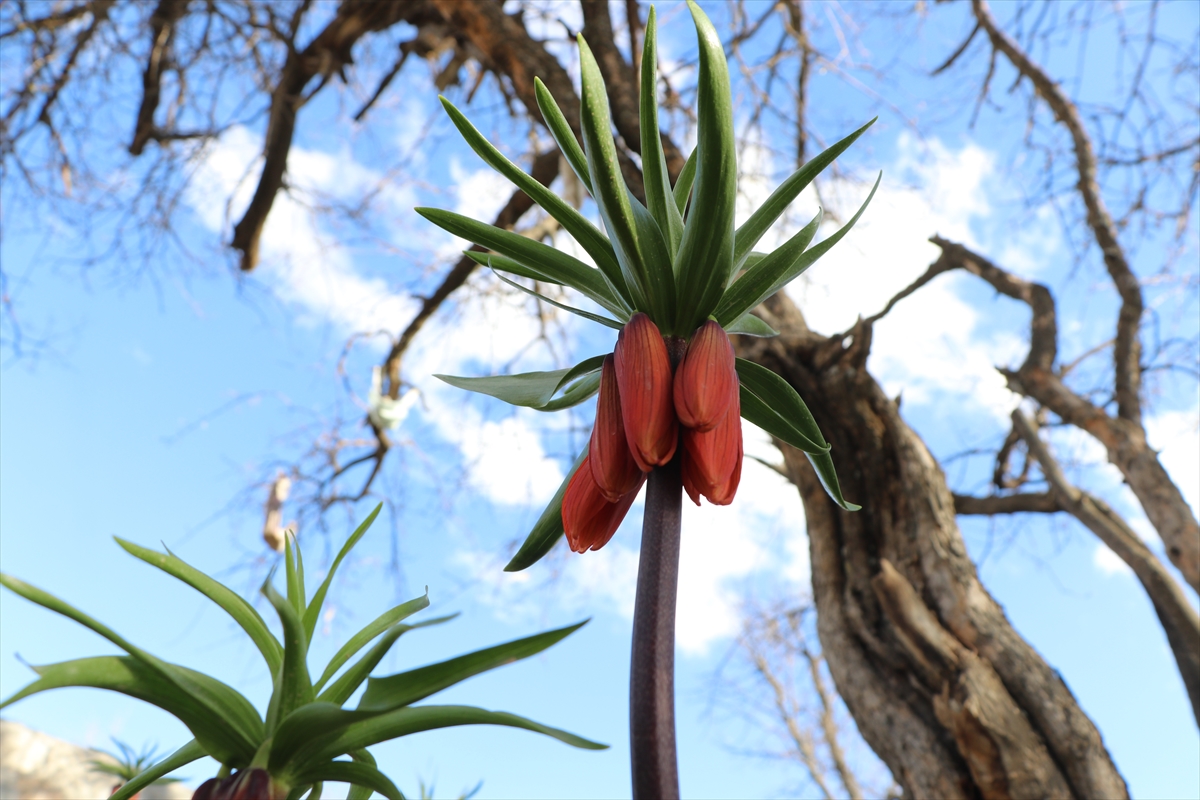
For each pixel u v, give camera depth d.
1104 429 7.69
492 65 9.09
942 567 5.17
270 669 0.82
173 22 8.88
